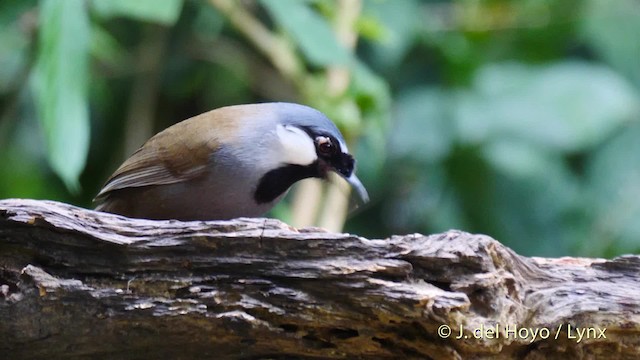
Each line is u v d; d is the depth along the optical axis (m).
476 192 14.91
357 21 13.76
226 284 6.87
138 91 16.02
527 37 16.23
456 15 16.20
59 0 9.97
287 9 11.42
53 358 7.12
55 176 15.67
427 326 6.64
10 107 14.38
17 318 6.89
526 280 7.15
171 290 6.89
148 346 7.05
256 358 7.09
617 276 7.30
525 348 7.10
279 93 16.27
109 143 16.39
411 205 15.39
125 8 10.58
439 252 6.72
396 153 15.13
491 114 14.91
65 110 9.80
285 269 6.81
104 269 6.93
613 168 14.97
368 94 12.95
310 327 6.89
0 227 6.95
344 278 6.71
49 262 6.97
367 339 6.88
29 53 13.83
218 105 16.66
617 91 14.88
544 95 14.95
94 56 14.74
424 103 15.34
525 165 14.73
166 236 6.91
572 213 14.79
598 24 16.45
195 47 16.20
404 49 15.13
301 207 13.24
